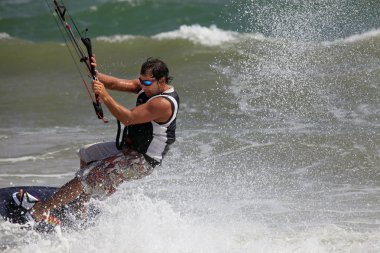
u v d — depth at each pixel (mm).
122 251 21609
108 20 57219
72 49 51469
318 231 23125
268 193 27312
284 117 36781
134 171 22094
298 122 35906
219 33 49438
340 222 23984
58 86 44625
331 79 40875
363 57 43156
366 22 46344
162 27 54938
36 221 23031
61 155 32594
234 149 32531
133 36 51844
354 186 27797
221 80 42500
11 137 35719
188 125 36469
